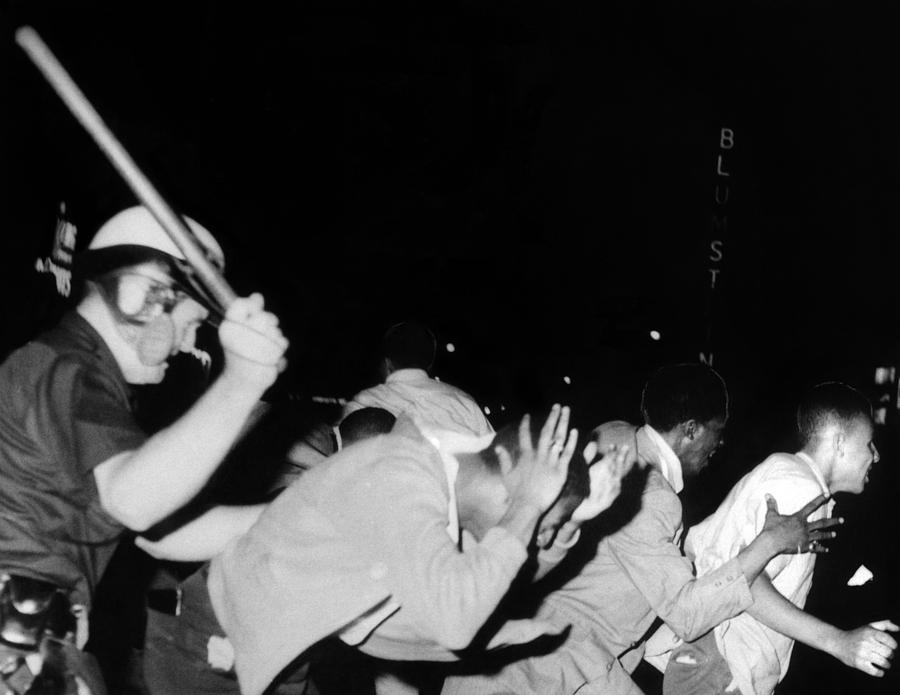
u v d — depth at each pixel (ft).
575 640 12.29
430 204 45.78
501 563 8.25
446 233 46.14
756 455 44.39
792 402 50.49
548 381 48.70
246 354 7.97
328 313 42.98
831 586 26.21
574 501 8.99
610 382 50.19
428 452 8.86
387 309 44.75
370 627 8.82
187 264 9.03
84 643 8.86
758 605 12.76
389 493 8.54
